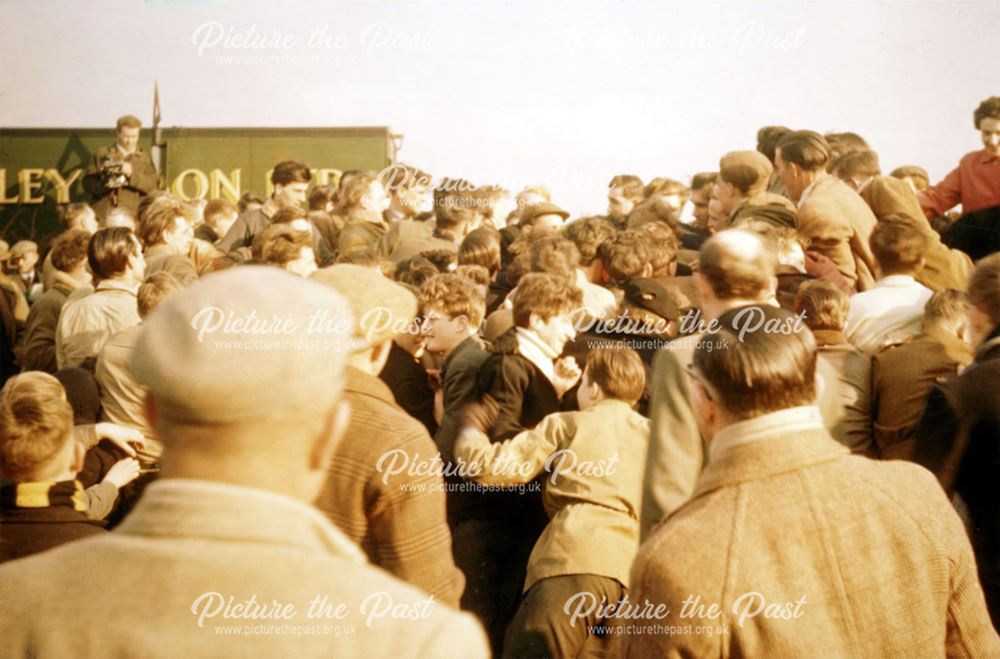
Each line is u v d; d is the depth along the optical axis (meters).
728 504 2.05
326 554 1.28
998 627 2.99
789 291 4.11
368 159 8.55
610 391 3.58
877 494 2.06
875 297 4.06
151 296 4.12
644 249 4.41
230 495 1.27
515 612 3.85
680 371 2.69
